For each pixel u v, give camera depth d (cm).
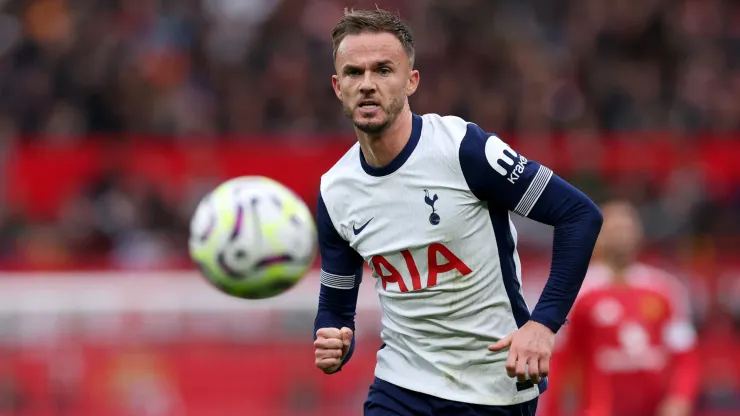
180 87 5606
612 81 5769
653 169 4575
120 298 3609
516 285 1614
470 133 1566
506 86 5631
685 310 3384
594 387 2761
